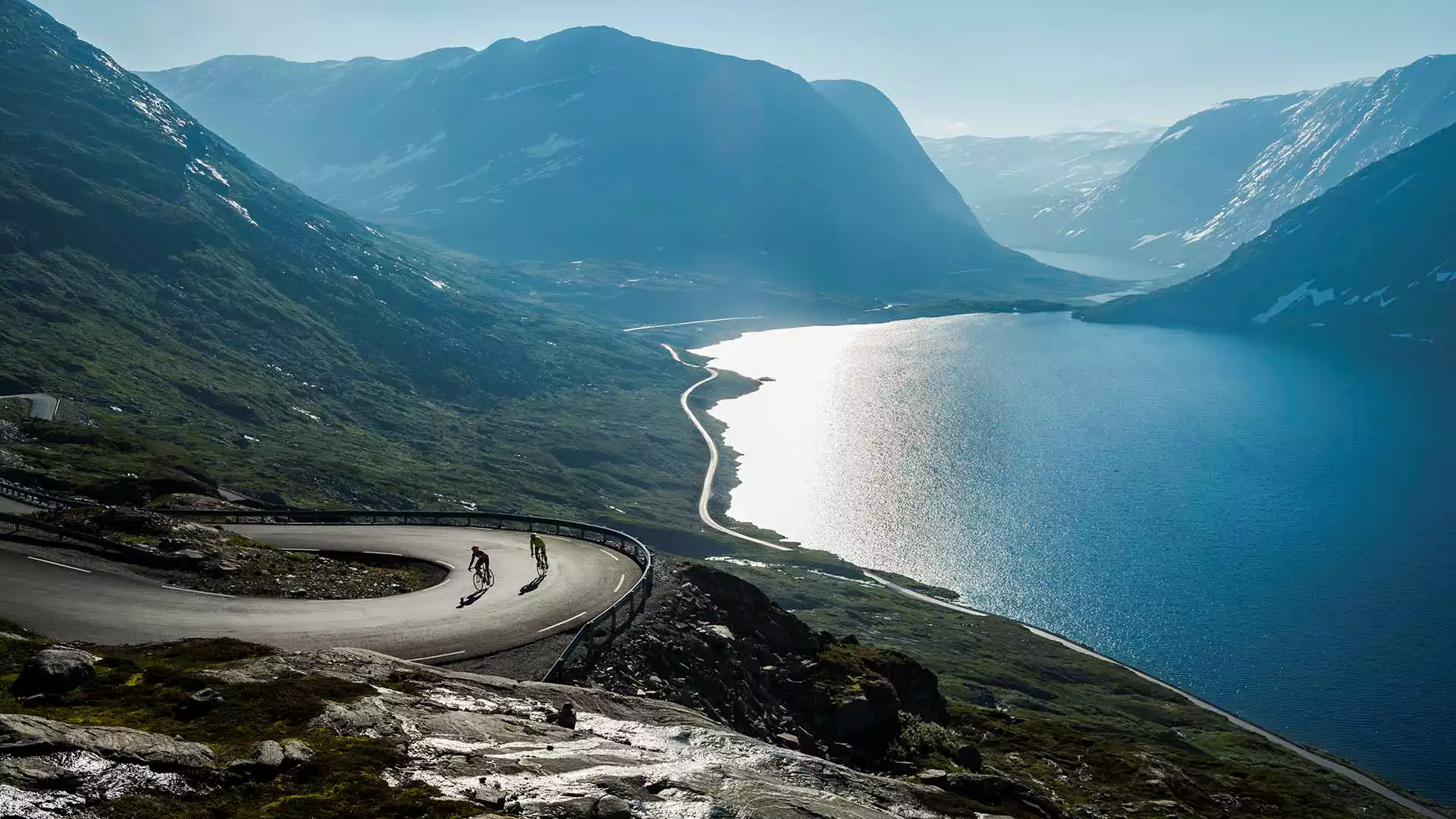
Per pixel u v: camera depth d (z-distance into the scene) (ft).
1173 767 228.84
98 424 471.21
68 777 48.16
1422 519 654.12
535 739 71.56
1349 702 407.03
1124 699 390.63
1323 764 343.26
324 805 52.13
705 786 66.49
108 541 149.07
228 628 120.78
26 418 435.53
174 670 72.90
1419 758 358.64
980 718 249.14
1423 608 504.84
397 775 58.03
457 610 141.38
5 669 74.28
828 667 155.43
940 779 89.92
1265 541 615.98
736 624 159.22
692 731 83.10
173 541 153.07
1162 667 447.01
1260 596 527.40
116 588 132.87
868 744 139.85
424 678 84.64
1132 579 558.97
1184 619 500.74
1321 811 241.35
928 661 398.83
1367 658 448.24
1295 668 441.27
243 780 53.88
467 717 73.10
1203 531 639.35
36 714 61.62
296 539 195.72
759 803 64.64
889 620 463.83
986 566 588.09
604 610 143.84
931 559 601.62
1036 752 222.89
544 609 143.43
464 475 650.02
